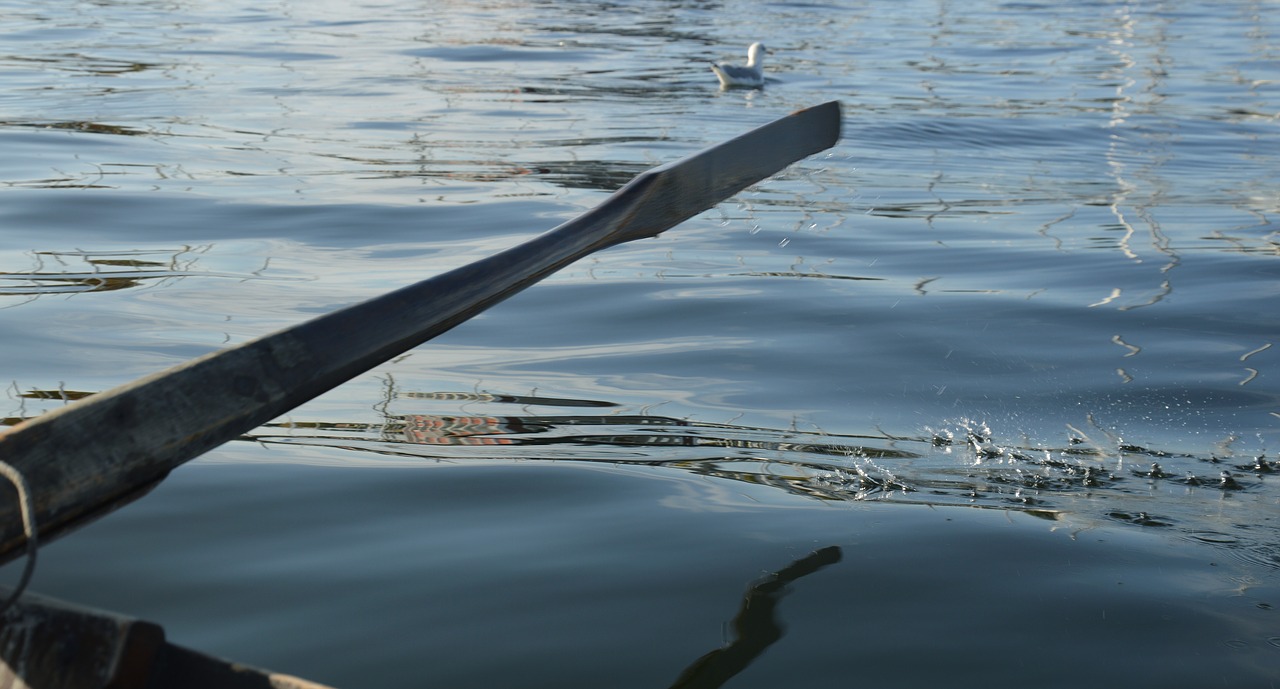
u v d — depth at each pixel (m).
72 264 5.20
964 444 3.48
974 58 14.42
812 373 4.09
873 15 19.86
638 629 2.38
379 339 2.11
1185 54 14.70
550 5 20.34
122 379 3.82
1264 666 2.28
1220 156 8.50
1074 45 15.66
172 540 2.73
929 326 4.58
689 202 2.89
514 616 2.42
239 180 6.97
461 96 10.67
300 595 2.49
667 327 4.59
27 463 1.54
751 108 10.47
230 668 1.52
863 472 3.27
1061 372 4.10
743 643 2.34
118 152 7.64
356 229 5.97
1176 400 3.84
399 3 19.69
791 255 5.70
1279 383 3.99
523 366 4.14
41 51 12.31
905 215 6.57
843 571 2.66
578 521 2.91
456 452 3.35
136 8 17.02
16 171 6.95
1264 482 3.23
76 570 2.57
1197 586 2.62
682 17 19.03
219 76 11.20
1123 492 3.17
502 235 5.90
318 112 9.53
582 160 7.93
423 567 2.63
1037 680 2.22
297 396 1.95
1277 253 5.73
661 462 3.31
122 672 1.47
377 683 2.17
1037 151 8.62
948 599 2.54
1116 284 5.19
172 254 5.42
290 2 19.05
